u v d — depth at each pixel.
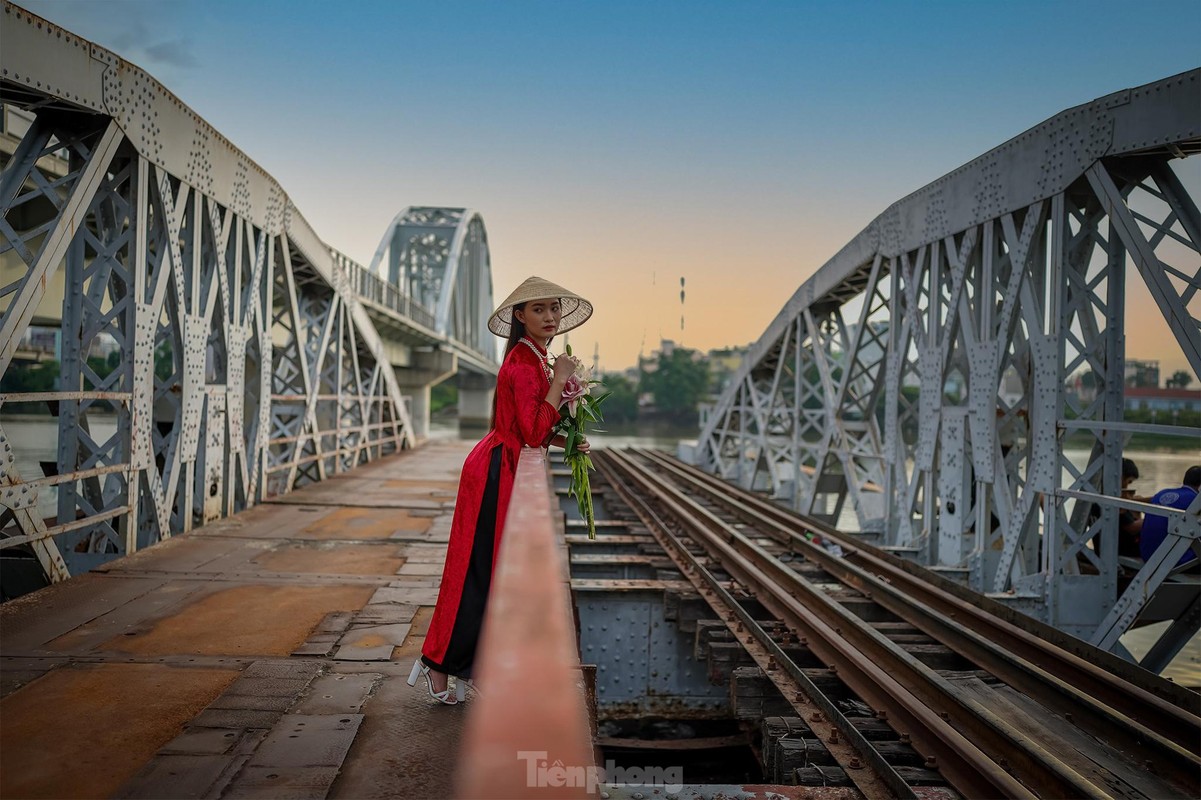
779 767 3.91
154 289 6.70
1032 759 3.57
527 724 0.83
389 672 3.84
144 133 6.32
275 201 9.85
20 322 5.11
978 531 8.32
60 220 5.45
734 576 7.69
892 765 3.71
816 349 14.09
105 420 34.81
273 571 5.98
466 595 3.21
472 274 56.09
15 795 2.60
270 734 3.10
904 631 6.14
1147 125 6.07
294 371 14.27
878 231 10.98
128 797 2.59
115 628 4.49
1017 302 7.66
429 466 15.95
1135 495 8.02
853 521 19.23
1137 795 3.63
